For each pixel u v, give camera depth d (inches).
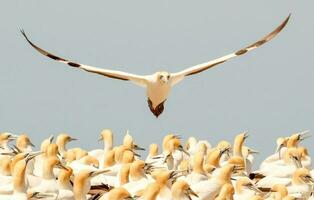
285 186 1862.7
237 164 1937.7
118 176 1854.1
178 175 1723.7
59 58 1722.4
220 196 1711.4
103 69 1759.4
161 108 1802.4
